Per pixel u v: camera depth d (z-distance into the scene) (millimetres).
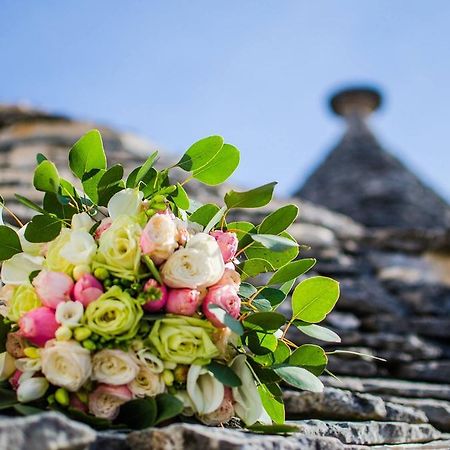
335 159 4281
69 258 817
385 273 2154
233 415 849
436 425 1195
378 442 1002
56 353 777
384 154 4301
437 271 2230
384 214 3643
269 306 901
